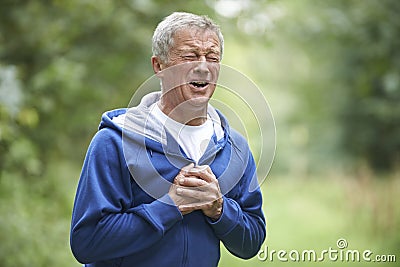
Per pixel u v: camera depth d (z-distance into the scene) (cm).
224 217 494
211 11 1446
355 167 3247
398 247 1694
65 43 1431
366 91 2197
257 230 532
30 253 1092
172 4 1430
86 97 1430
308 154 4191
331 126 3534
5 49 1387
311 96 4038
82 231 468
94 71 1456
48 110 1305
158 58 492
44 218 1288
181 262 488
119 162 482
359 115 3219
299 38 1783
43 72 1292
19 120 1189
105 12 1404
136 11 1437
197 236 495
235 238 509
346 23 1709
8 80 1020
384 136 3139
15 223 1104
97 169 479
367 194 2236
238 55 3117
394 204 2105
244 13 1519
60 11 1405
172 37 478
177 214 477
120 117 504
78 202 477
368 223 2062
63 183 1516
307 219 2481
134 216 475
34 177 1427
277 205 2948
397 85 1834
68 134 1498
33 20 1389
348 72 3002
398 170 2544
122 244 469
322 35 1755
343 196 2809
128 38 1447
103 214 468
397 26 1777
